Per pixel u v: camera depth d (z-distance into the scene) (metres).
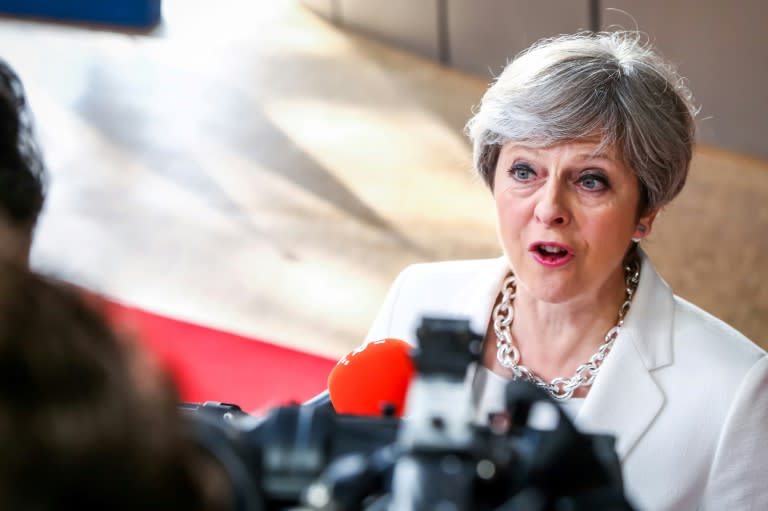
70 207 4.66
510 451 0.62
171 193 4.96
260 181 5.23
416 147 5.86
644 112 1.26
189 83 6.72
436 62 7.53
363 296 4.02
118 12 7.79
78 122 5.84
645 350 1.38
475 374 1.44
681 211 5.00
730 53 5.75
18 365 0.37
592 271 1.32
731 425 1.34
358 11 7.98
